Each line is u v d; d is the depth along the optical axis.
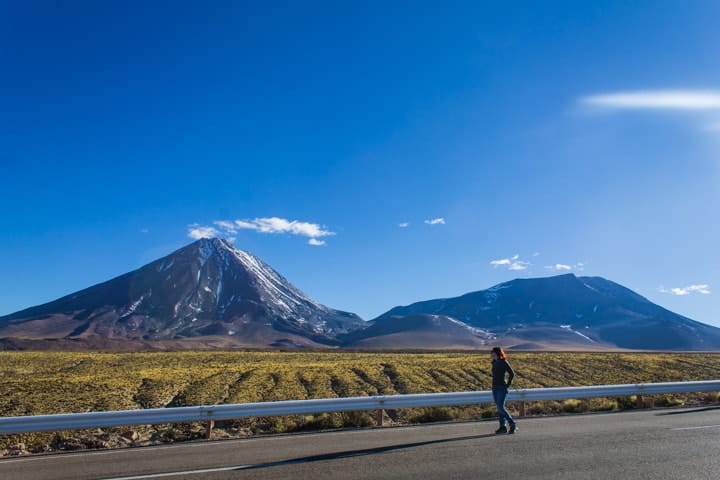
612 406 21.22
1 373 39.75
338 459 11.45
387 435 14.64
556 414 19.31
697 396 25.28
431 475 9.96
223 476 10.12
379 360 56.41
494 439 13.69
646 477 9.81
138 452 12.71
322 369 41.97
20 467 11.23
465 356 67.62
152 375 35.56
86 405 23.50
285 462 11.23
